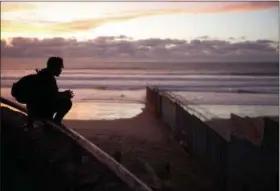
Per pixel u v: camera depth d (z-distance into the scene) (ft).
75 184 14.92
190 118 34.99
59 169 16.15
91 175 15.24
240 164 22.48
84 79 180.75
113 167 12.28
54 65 20.61
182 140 37.91
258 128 24.80
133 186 10.91
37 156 17.48
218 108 75.20
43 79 20.39
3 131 21.09
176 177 26.53
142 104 84.38
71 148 17.53
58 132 19.29
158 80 175.32
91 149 14.69
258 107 76.89
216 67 277.44
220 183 24.41
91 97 101.45
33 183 15.55
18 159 17.39
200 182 25.68
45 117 20.86
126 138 42.80
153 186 23.06
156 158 32.27
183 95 103.76
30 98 20.49
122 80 175.32
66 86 142.51
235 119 28.91
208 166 27.84
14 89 20.40
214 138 26.61
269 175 20.88
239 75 208.95
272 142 22.72
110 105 82.89
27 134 19.81
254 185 20.98
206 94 108.78
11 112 26.99
